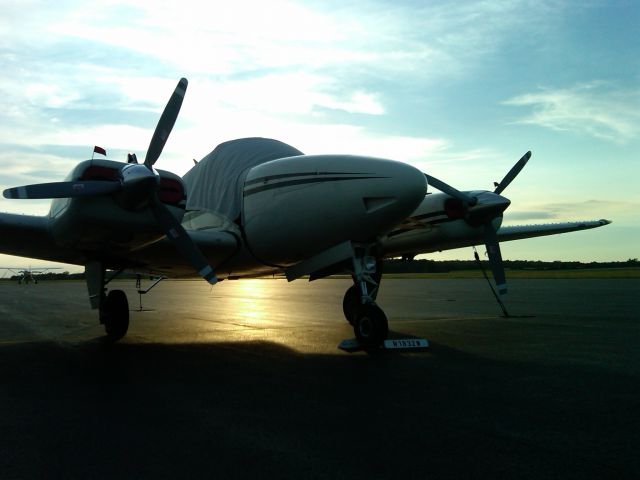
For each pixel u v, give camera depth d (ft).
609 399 18.79
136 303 77.15
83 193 26.43
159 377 23.25
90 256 32.63
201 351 30.71
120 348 32.30
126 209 27.48
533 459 13.02
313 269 34.06
